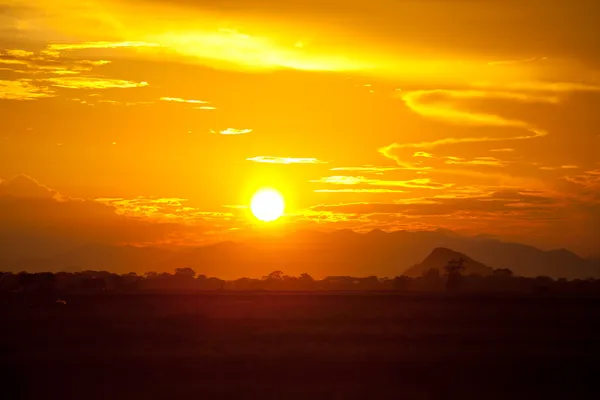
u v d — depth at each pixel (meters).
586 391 87.69
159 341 116.25
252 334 124.62
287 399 80.69
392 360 100.00
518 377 93.25
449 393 84.50
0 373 93.31
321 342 115.81
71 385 87.62
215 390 84.50
